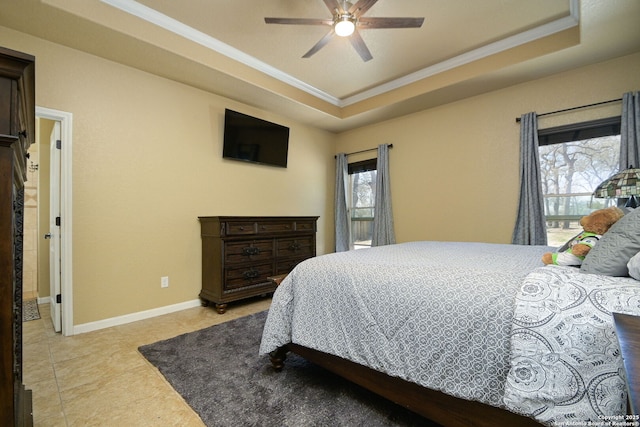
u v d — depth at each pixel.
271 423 1.40
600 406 0.81
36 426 1.40
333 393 1.64
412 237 4.21
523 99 3.33
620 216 1.34
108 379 1.81
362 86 4.00
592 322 0.88
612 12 2.19
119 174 2.84
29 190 4.13
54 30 2.35
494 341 1.05
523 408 0.92
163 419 1.45
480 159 3.63
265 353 1.74
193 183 3.40
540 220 3.15
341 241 5.02
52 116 2.49
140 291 2.96
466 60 3.24
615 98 2.82
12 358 0.86
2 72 0.84
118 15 2.38
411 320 1.26
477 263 1.54
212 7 2.50
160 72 3.06
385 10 2.53
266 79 3.51
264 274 3.55
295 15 2.61
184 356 2.11
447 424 1.17
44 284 3.55
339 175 5.10
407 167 4.30
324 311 1.58
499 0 2.43
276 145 4.25
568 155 3.12
